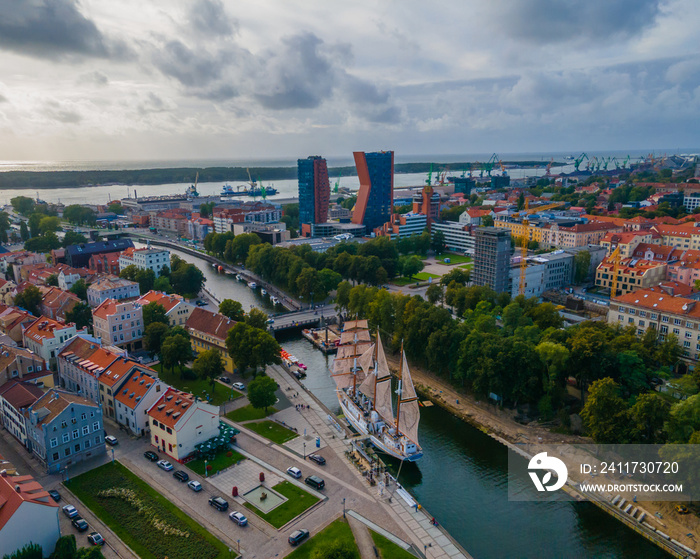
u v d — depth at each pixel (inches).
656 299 7214.6
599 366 5634.8
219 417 5556.1
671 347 6220.5
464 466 5152.6
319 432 5551.2
